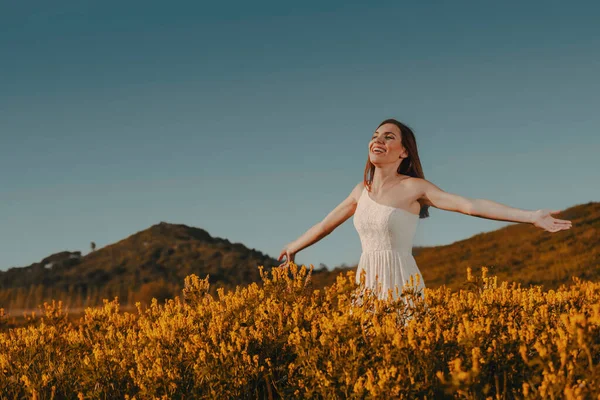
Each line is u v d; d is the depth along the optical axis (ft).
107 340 14.11
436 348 9.73
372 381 8.91
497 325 10.81
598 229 82.43
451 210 12.48
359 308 10.93
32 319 15.55
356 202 14.57
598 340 9.55
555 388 7.55
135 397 10.85
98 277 211.20
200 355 10.91
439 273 87.51
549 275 62.85
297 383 10.86
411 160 13.70
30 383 11.50
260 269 14.14
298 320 11.99
